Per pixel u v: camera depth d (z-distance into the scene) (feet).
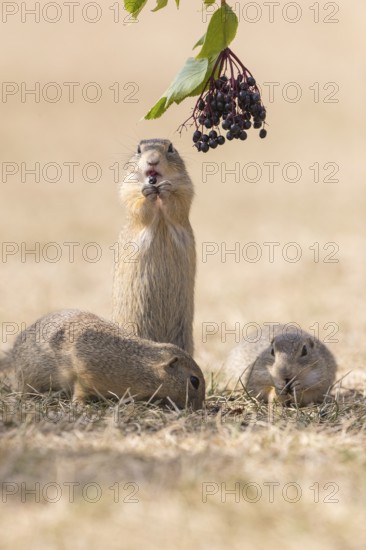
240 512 28.89
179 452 34.73
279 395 45.65
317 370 46.39
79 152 161.99
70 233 108.78
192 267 48.62
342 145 170.71
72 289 82.84
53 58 210.59
